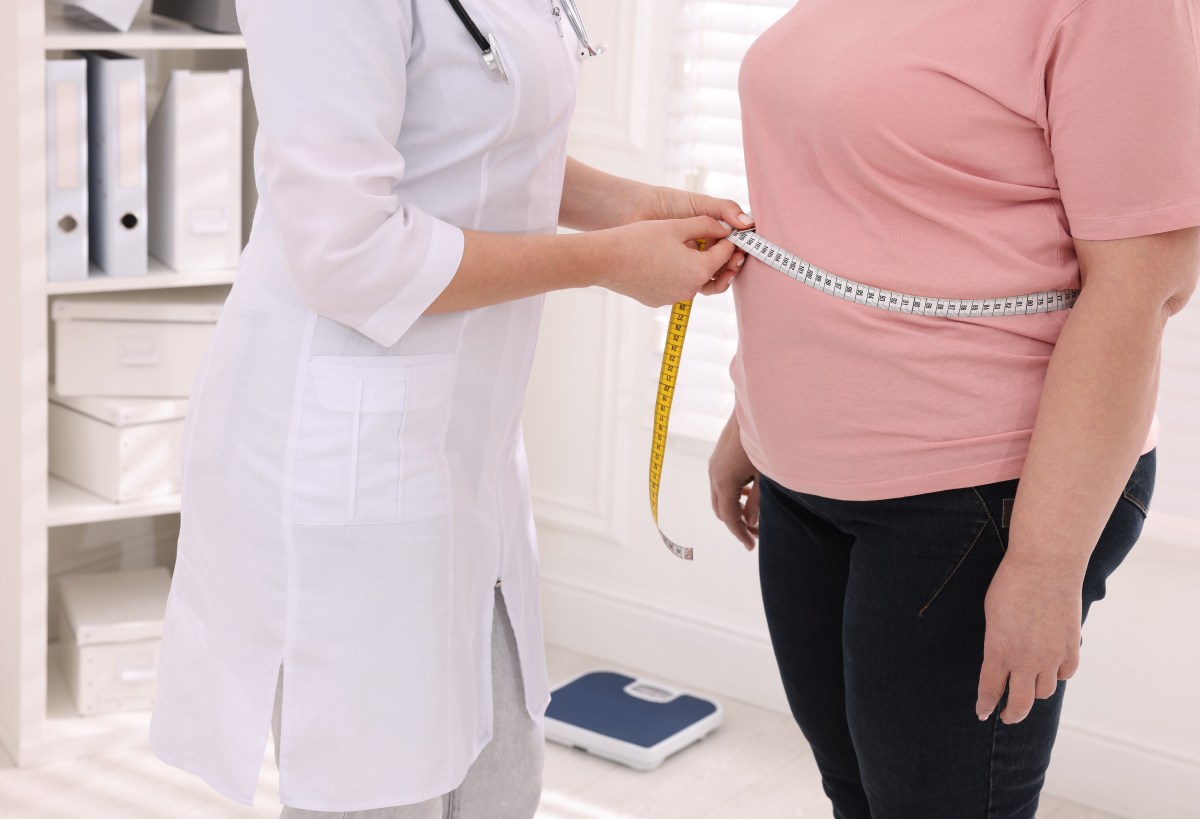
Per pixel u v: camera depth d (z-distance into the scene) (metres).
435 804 1.48
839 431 1.33
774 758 2.63
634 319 2.85
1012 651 1.22
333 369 1.32
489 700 1.51
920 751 1.33
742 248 1.41
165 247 2.56
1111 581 2.42
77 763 2.51
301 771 1.37
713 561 2.87
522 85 1.29
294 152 1.18
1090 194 1.16
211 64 2.77
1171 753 2.41
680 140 2.67
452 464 1.40
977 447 1.26
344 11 1.16
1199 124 1.12
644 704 2.75
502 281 1.29
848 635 1.37
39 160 2.30
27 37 2.25
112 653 2.57
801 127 1.29
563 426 3.01
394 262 1.22
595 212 1.64
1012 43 1.19
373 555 1.34
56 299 2.49
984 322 1.25
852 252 1.29
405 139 1.29
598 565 3.03
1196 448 2.27
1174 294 1.18
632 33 2.72
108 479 2.54
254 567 1.36
